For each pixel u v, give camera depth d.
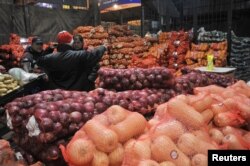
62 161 1.52
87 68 3.22
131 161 1.16
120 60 6.71
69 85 3.18
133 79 2.32
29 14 6.70
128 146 1.22
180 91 2.37
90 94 1.94
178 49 6.19
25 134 1.62
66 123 1.52
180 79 2.53
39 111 1.51
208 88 2.06
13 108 1.62
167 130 1.26
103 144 1.20
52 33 7.21
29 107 1.66
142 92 2.15
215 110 1.58
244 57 5.70
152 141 1.23
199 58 5.71
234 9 7.50
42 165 1.50
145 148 1.18
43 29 7.01
